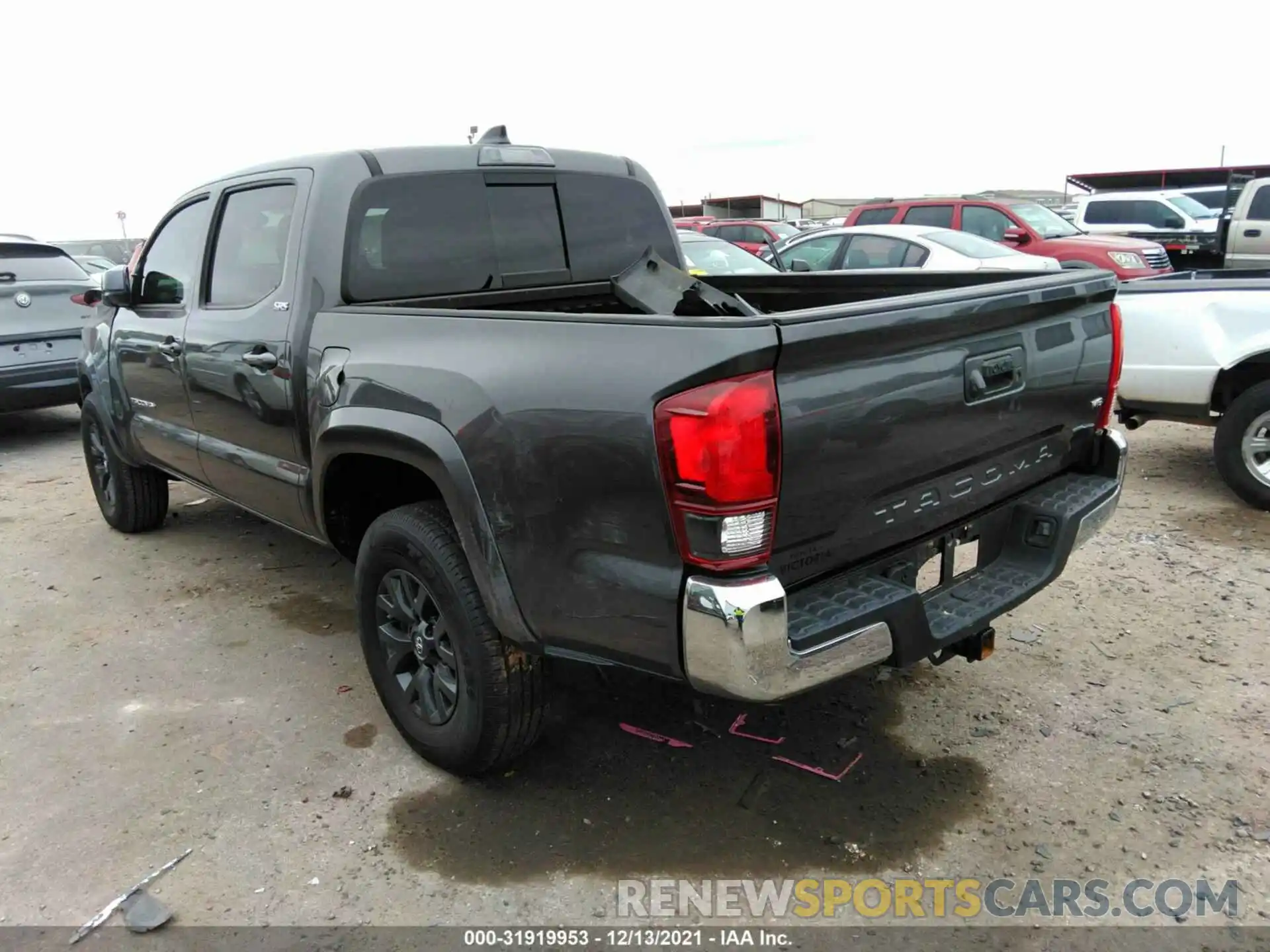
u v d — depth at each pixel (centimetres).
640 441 219
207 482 437
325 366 316
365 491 345
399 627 315
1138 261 1055
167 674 383
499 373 250
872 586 246
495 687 275
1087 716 328
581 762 312
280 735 334
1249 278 536
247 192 377
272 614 439
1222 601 414
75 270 845
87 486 689
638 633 233
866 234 1017
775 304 434
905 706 338
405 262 346
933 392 249
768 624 213
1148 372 548
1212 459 641
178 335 413
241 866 267
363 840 276
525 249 379
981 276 353
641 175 426
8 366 764
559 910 247
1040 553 296
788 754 312
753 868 260
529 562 250
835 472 229
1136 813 277
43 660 397
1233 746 307
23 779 312
